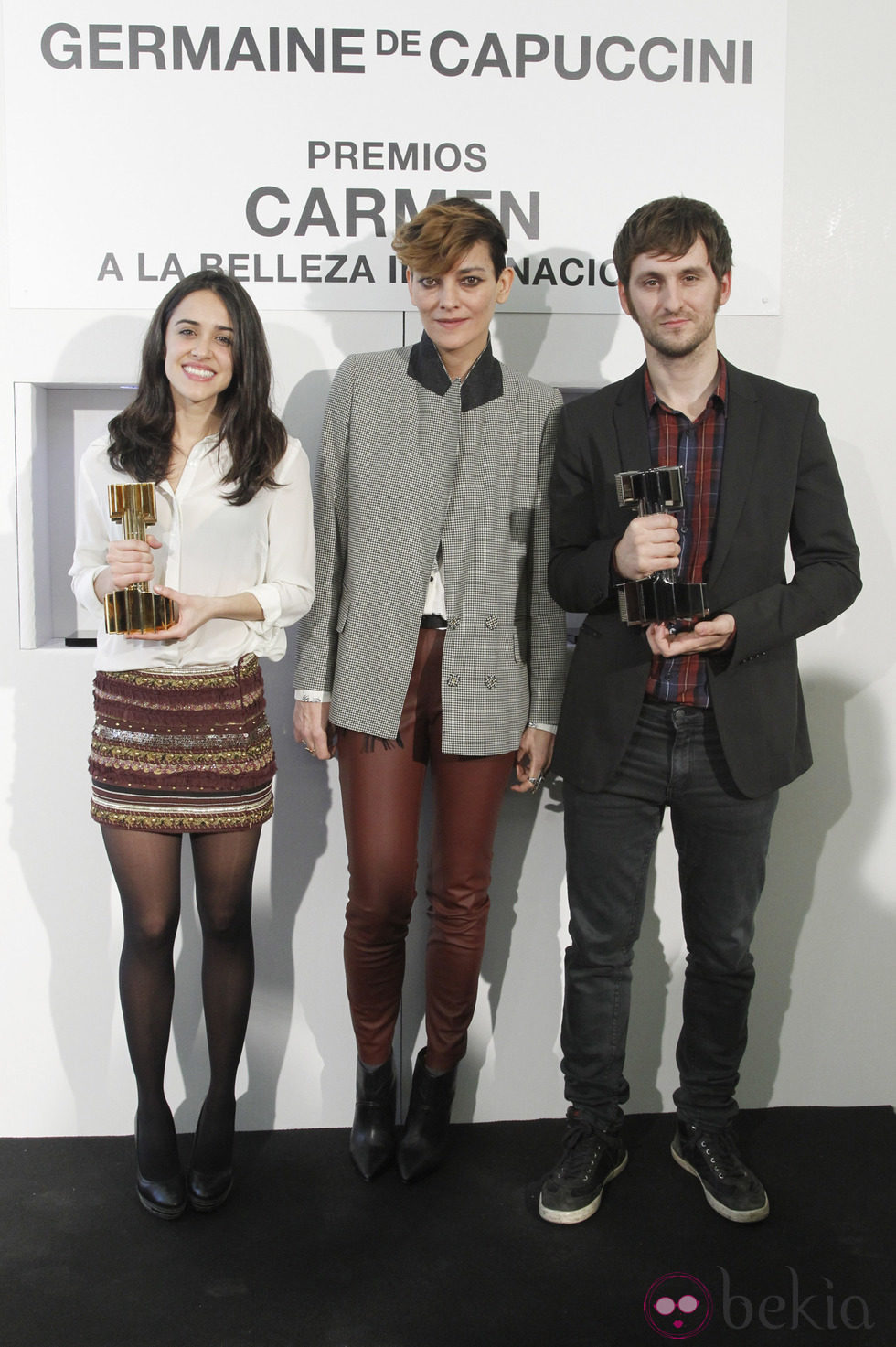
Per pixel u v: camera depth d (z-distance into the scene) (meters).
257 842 2.03
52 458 2.34
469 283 1.94
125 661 1.89
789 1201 2.14
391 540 2.05
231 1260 1.96
